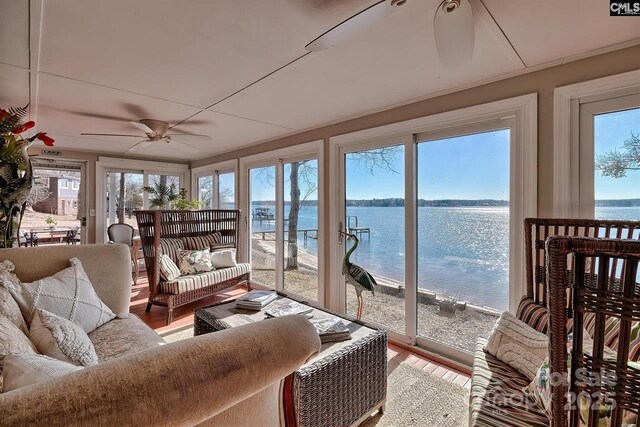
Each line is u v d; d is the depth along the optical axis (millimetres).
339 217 3346
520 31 1594
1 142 1557
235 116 3117
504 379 1387
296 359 808
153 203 5820
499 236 2254
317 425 1498
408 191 2754
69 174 5160
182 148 4789
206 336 727
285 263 4141
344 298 3322
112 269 2229
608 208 1807
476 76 2158
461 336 2469
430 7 1406
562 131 1916
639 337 1020
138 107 2811
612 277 925
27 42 1680
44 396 500
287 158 4055
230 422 829
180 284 3352
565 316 772
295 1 1367
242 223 4781
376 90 2422
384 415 1857
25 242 4883
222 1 1360
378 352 1852
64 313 1680
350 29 1327
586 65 1842
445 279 2564
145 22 1512
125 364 587
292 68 2045
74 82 2232
